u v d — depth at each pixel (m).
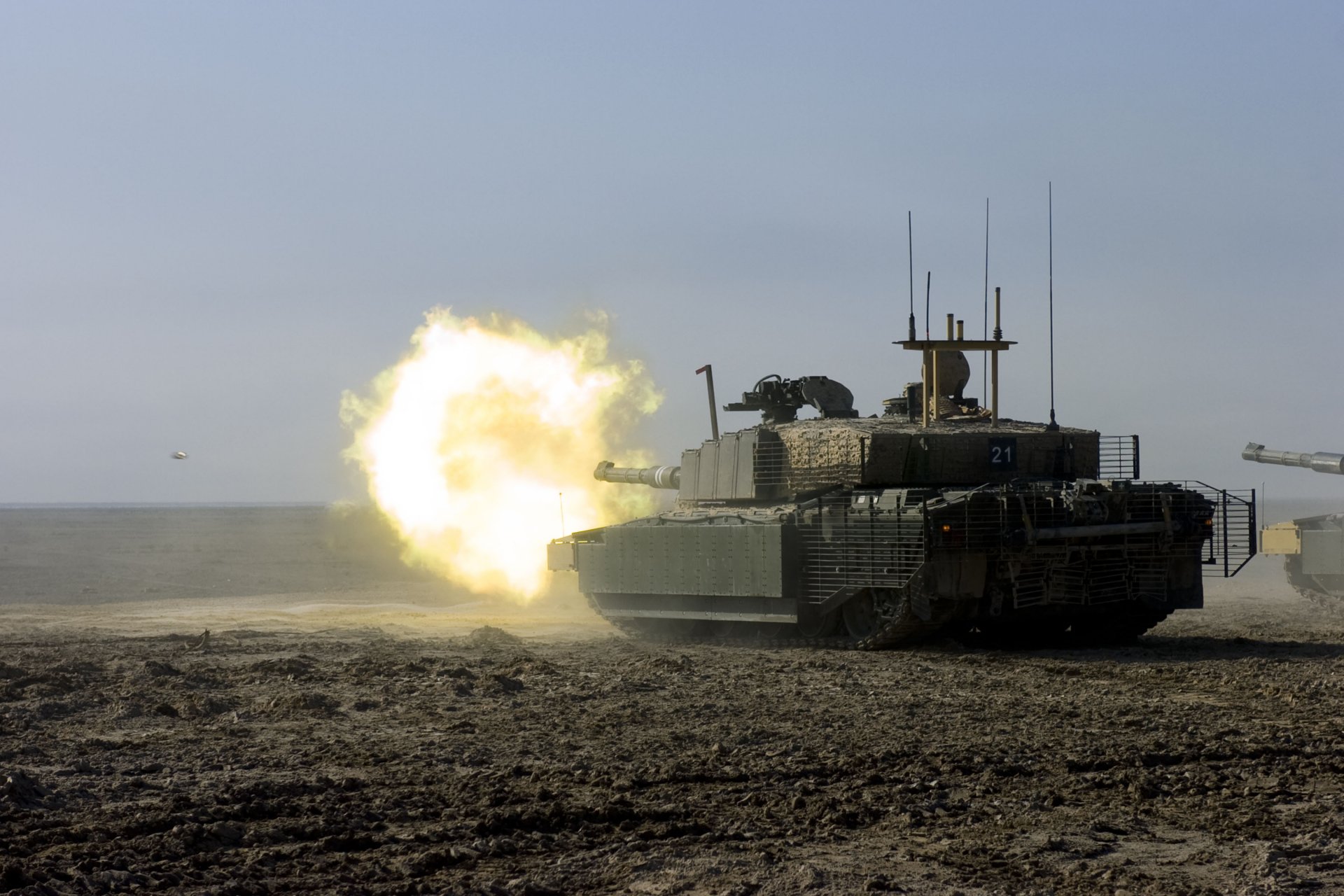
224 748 17.52
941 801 14.88
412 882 11.77
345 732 18.73
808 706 20.88
